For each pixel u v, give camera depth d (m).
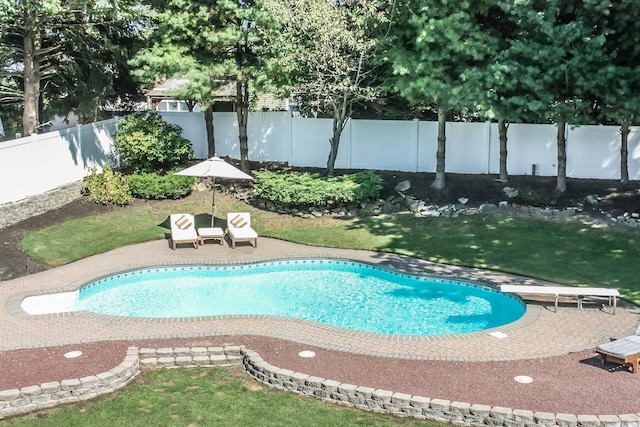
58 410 10.74
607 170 24.84
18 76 28.38
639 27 17.02
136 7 25.47
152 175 25.92
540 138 25.44
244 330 14.24
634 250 19.80
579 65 17.53
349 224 23.81
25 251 19.81
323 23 23.39
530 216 22.94
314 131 28.64
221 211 25.36
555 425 9.93
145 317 15.09
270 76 24.55
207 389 11.61
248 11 24.20
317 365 12.20
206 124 29.39
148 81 27.05
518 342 13.59
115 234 22.30
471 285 18.12
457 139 26.47
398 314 16.44
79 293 17.55
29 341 13.45
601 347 12.16
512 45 18.73
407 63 21.59
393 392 10.88
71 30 25.86
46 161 23.14
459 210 23.77
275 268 20.45
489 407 10.25
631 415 10.04
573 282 17.77
